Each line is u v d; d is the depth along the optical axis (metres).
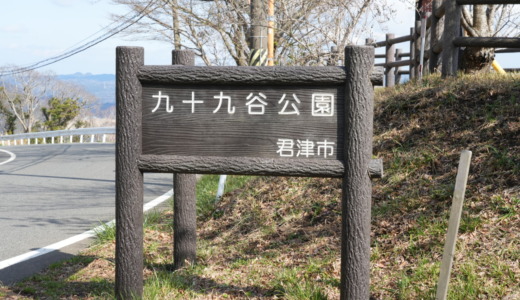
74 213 8.03
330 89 3.45
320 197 5.96
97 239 6.24
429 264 4.08
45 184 11.00
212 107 3.61
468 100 6.52
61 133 29.02
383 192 5.56
